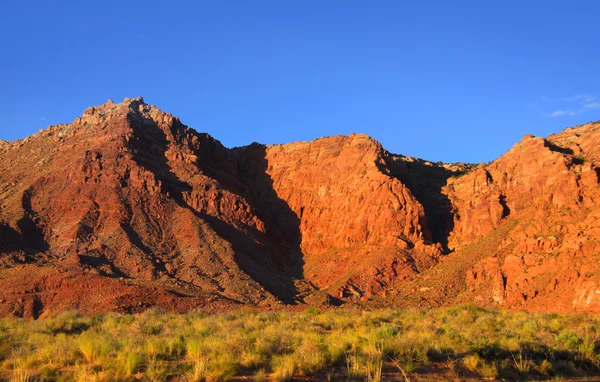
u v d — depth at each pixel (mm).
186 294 67375
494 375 18594
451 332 25156
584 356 21547
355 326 32281
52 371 18844
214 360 18969
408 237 86625
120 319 41344
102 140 106562
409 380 17422
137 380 17828
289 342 22500
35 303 62844
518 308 57219
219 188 104438
